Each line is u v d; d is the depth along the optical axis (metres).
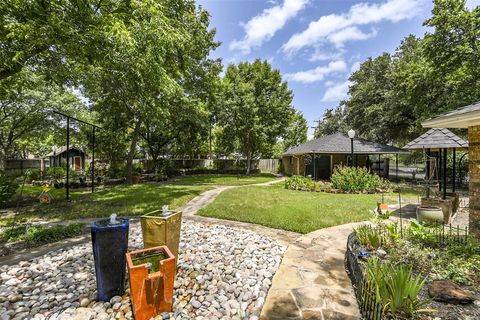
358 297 2.50
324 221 5.81
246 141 24.19
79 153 21.86
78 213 7.18
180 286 2.93
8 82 7.14
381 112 17.06
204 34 15.74
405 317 2.16
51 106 16.03
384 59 17.97
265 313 2.34
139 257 2.72
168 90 8.38
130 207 7.93
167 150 25.08
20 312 2.47
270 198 9.71
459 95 12.10
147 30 6.24
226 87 22.64
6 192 8.16
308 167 19.81
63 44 5.48
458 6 11.08
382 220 4.64
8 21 4.98
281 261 3.56
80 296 2.75
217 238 4.73
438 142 7.03
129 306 2.57
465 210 7.60
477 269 2.98
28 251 4.18
